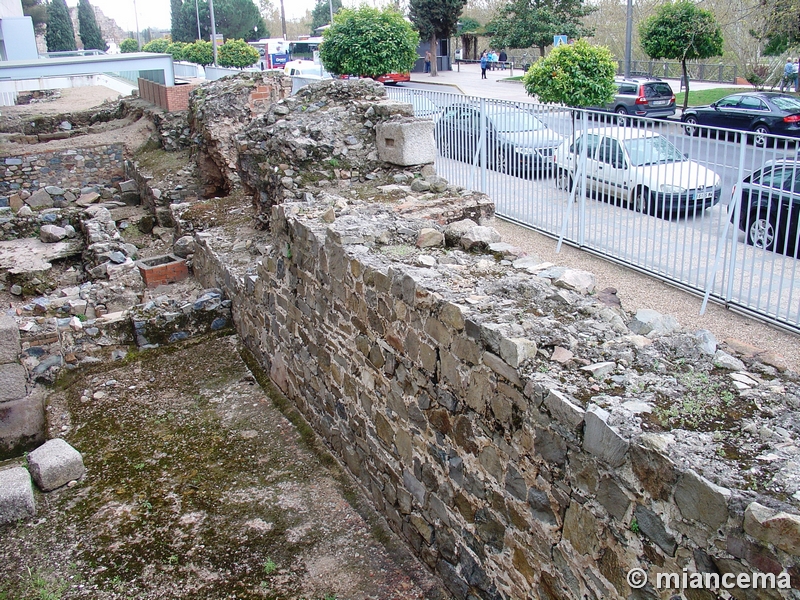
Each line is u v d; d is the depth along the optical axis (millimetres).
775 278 7305
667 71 31359
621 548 2760
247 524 4844
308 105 9078
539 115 9664
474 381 3588
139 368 7238
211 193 15195
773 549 2188
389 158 8477
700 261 7523
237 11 62312
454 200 7078
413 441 4305
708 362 3232
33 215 12992
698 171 7332
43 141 18750
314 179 8414
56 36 64562
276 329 6520
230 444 5832
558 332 3479
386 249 4961
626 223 8367
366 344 4754
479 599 3846
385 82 29609
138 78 21500
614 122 9016
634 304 7527
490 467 3566
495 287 3969
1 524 4895
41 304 8750
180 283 9984
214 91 14602
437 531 4176
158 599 4207
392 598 4121
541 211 10047
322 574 4355
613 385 3064
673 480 2486
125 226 14586
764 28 20438
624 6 35500
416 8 38406
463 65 47125
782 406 2830
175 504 5094
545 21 32562
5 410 6520
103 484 5352
